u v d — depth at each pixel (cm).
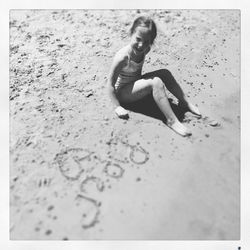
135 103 218
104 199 175
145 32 189
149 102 219
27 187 180
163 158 191
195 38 268
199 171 186
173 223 168
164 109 203
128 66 199
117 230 166
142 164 188
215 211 174
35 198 176
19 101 220
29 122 208
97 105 217
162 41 263
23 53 252
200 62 248
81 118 210
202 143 199
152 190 178
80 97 222
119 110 210
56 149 195
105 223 168
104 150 194
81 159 191
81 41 262
